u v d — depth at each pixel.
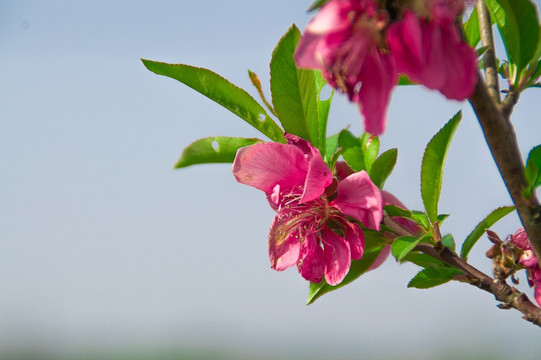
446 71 0.37
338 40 0.37
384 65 0.37
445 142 0.41
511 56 0.40
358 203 0.41
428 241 0.41
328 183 0.41
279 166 0.41
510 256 0.41
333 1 0.37
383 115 0.37
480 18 0.41
